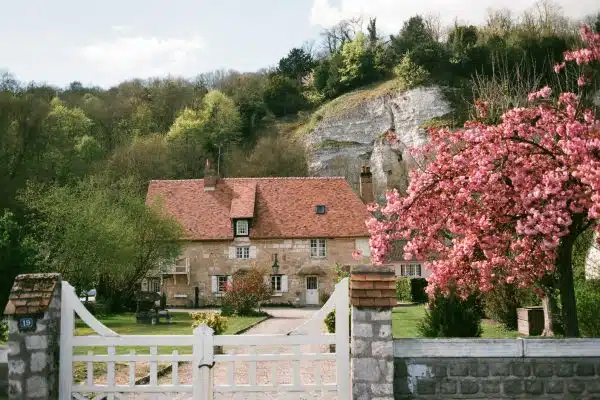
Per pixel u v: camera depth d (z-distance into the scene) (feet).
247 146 300.61
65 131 203.31
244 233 157.38
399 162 277.23
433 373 30.91
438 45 290.97
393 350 30.91
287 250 156.97
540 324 71.20
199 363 30.60
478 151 41.32
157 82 338.13
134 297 127.44
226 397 38.04
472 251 42.73
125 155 232.32
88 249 101.04
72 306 31.81
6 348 31.73
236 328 90.07
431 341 31.01
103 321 102.27
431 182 43.16
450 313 51.70
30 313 30.25
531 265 43.19
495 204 41.24
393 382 30.76
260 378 47.78
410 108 282.56
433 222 43.24
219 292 155.84
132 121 287.69
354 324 30.30
